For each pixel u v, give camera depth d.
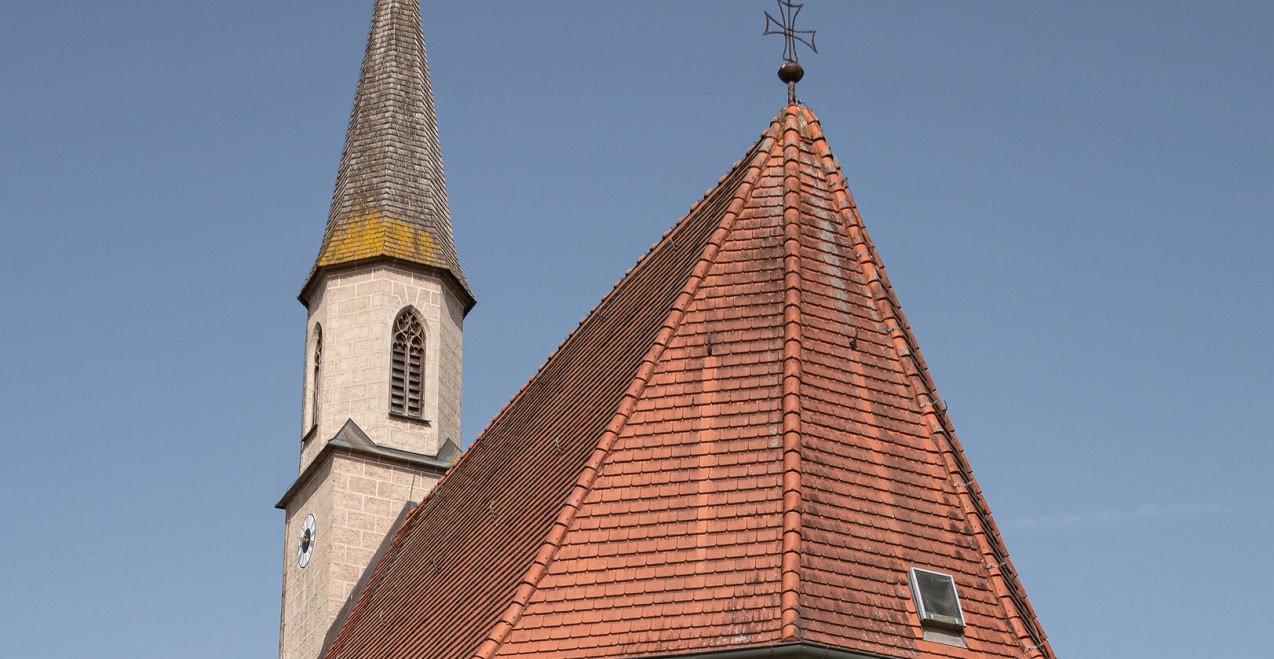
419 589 53.50
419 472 68.56
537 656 38.16
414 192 73.31
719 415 41.31
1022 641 38.81
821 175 45.91
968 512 40.56
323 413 69.56
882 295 43.75
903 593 38.69
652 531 39.69
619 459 41.09
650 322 45.62
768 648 36.81
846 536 39.12
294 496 70.81
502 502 49.22
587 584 39.16
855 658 37.03
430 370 70.56
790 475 39.53
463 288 73.06
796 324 42.22
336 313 70.88
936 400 43.78
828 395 41.50
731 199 45.72
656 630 38.00
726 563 38.69
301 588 68.12
